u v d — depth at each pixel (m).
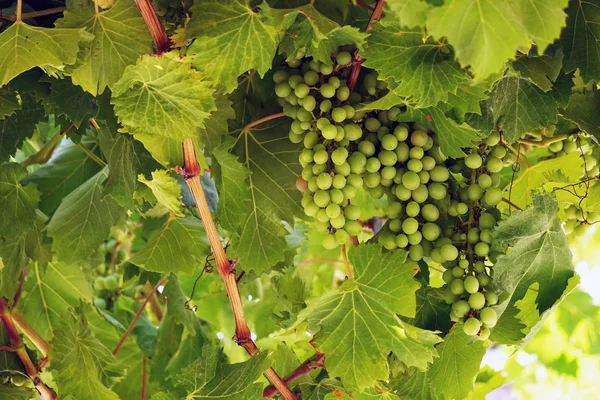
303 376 1.50
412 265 1.38
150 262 1.51
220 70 1.31
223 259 1.40
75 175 1.81
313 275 2.12
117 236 2.09
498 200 1.39
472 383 1.43
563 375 2.25
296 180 1.47
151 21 1.29
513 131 1.40
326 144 1.37
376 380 1.39
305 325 1.39
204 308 2.12
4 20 1.45
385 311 1.38
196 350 1.95
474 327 1.36
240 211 1.44
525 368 2.53
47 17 1.47
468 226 1.39
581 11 1.37
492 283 1.37
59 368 1.52
